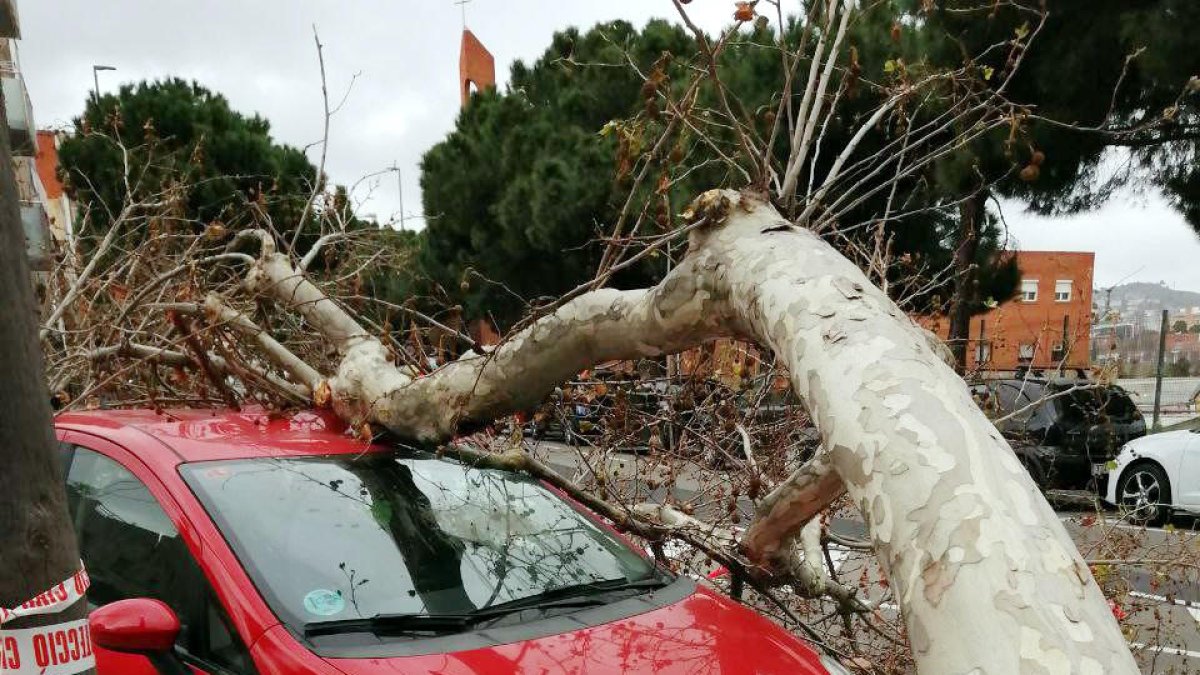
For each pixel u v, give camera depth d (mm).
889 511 1592
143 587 2607
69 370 4508
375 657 2211
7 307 1649
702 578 4105
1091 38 8273
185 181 6480
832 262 2275
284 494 2754
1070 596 1380
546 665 2271
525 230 14195
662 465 4582
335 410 3561
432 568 2676
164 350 4227
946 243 9234
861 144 8883
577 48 14188
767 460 4258
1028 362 5652
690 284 2600
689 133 4219
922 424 1664
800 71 7020
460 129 17078
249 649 2258
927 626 1432
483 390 3162
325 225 5391
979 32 7914
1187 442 8914
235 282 4891
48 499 1727
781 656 2541
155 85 14867
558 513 3260
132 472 2852
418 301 4754
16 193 1686
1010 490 1546
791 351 2051
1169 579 4730
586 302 2984
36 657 1704
